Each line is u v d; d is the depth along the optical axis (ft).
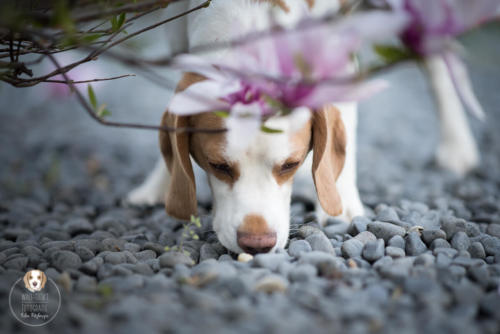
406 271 2.14
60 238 2.64
